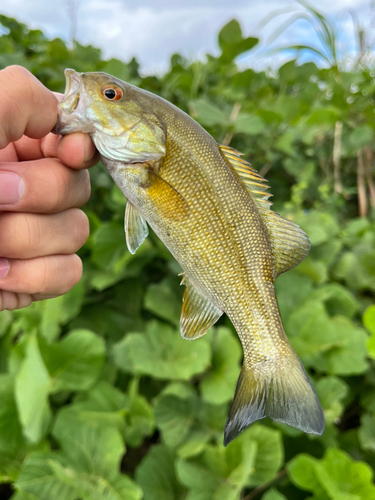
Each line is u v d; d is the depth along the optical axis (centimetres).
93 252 33
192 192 15
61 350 26
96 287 32
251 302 16
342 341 30
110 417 26
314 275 35
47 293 19
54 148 19
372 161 54
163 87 47
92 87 15
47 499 21
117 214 36
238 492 22
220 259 16
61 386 27
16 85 14
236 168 16
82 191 17
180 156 15
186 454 25
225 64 57
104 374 31
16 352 28
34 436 24
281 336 16
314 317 31
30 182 16
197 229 15
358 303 36
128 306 36
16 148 19
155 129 15
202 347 28
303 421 15
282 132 47
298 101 47
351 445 30
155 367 27
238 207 16
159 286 33
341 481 23
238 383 16
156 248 35
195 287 16
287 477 27
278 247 16
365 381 32
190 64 52
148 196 16
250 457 23
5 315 33
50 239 17
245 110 49
